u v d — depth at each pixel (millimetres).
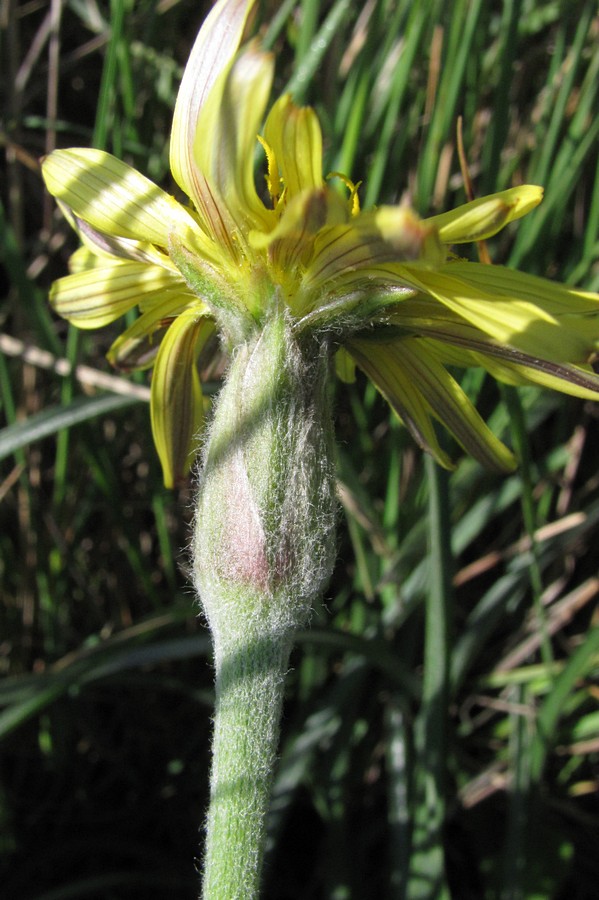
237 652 96
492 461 112
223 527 96
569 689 139
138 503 167
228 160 87
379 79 148
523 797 144
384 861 158
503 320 92
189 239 98
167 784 165
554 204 139
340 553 166
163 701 167
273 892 157
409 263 93
